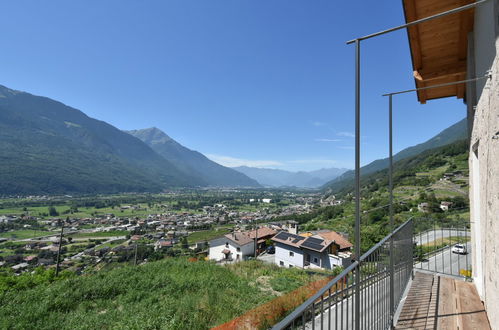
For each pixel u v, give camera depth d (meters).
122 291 7.03
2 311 5.59
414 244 5.04
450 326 2.46
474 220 3.49
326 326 3.49
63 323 5.20
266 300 6.11
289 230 41.97
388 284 2.59
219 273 8.74
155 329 4.73
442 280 3.81
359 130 1.81
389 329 2.43
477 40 3.08
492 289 2.29
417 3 2.92
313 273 9.71
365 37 1.85
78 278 8.15
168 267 9.77
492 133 2.13
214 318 5.27
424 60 4.06
